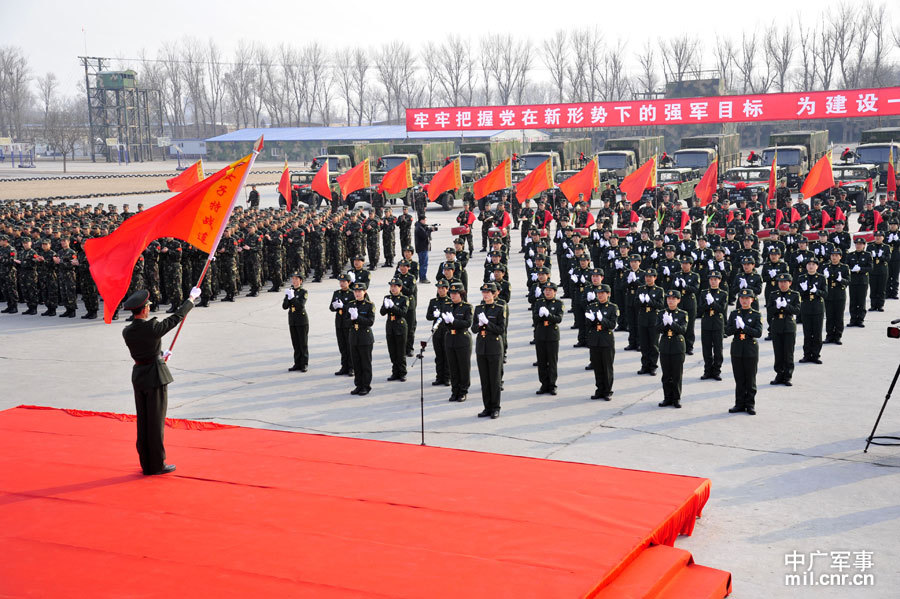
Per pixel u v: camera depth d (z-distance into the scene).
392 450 10.04
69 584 6.53
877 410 12.90
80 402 14.07
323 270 27.20
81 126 132.00
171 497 8.38
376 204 44.16
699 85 85.25
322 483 8.79
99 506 8.13
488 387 12.95
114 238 9.18
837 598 7.39
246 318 21.33
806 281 15.77
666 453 11.19
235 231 24.92
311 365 16.59
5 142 118.25
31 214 31.38
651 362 15.45
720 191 37.34
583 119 51.44
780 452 11.16
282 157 103.50
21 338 19.47
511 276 27.25
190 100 159.12
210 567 6.79
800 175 46.12
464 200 44.75
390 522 7.70
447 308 14.01
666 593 6.96
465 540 7.29
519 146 57.12
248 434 10.73
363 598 6.23
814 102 46.91
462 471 9.22
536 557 6.94
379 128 102.12
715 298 14.80
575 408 13.42
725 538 8.62
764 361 16.34
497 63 127.56
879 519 9.03
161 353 9.10
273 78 142.12
